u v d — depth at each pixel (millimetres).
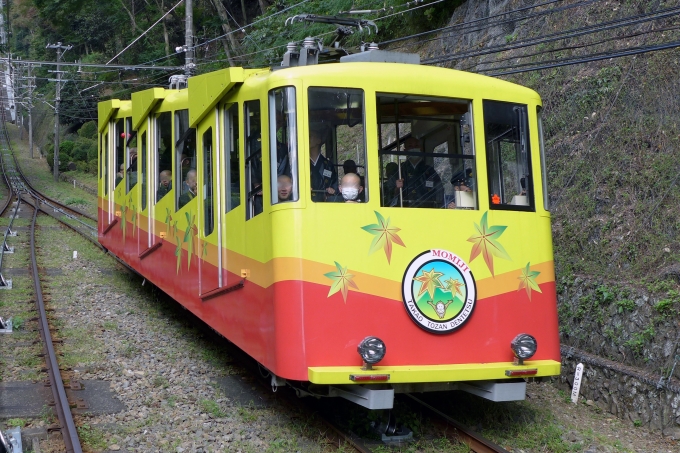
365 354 5859
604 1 12883
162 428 6531
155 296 12500
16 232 21062
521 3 15883
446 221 6410
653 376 7359
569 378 8344
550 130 11805
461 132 6641
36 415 6684
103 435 6285
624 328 8039
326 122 6250
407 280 6211
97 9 54781
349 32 9594
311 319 5984
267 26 27844
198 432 6422
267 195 6332
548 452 6484
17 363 8336
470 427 6949
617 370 7668
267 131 6363
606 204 9734
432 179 6500
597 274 8891
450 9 20047
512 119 6828
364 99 6344
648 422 7234
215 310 7715
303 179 6105
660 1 11469
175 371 8344
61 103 56062
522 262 6648
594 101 11281
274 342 6094
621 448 6641
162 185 9922
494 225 6574
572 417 7562
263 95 6441
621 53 8477
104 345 9359
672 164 9289
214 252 7734
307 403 7324
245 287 6863
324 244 6078
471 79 6703
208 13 41969
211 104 7617
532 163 6852
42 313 10469
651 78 10523
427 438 6559
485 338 6414
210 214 7906
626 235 9055
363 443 6367
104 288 13109
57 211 29391
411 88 6449
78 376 8000
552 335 6688
